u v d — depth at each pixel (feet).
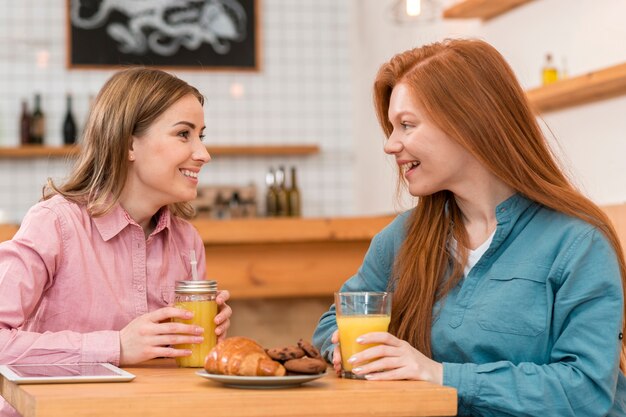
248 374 4.97
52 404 4.44
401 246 6.92
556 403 5.57
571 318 5.91
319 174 20.66
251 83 20.43
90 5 19.66
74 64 19.54
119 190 7.08
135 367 6.38
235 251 13.26
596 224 6.14
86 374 5.41
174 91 7.04
